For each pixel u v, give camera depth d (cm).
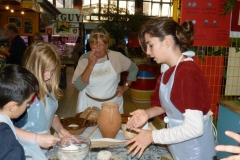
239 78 257
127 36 859
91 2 1549
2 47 459
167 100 126
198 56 246
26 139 121
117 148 143
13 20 500
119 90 235
